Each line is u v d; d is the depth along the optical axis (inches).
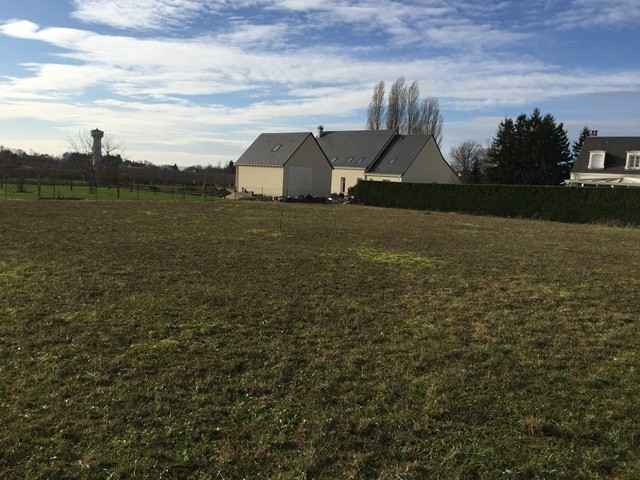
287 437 115.5
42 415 120.3
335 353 167.6
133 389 135.7
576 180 1262.3
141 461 104.0
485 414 129.0
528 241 527.2
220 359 158.6
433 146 1489.9
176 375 145.5
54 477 98.3
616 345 184.5
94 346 165.2
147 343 169.5
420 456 110.1
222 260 331.3
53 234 421.1
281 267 315.3
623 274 334.3
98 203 810.8
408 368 157.2
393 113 1924.2
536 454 111.7
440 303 239.0
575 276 320.5
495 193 982.4
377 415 126.8
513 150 1681.8
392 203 1151.0
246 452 108.6
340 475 102.5
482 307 233.6
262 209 852.0
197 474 101.1
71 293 229.6
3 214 560.7
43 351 159.3
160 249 366.6
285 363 157.2
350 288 263.9
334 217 752.3
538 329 201.6
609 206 849.5
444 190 1059.3
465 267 342.0
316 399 134.5
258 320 200.2
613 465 108.3
